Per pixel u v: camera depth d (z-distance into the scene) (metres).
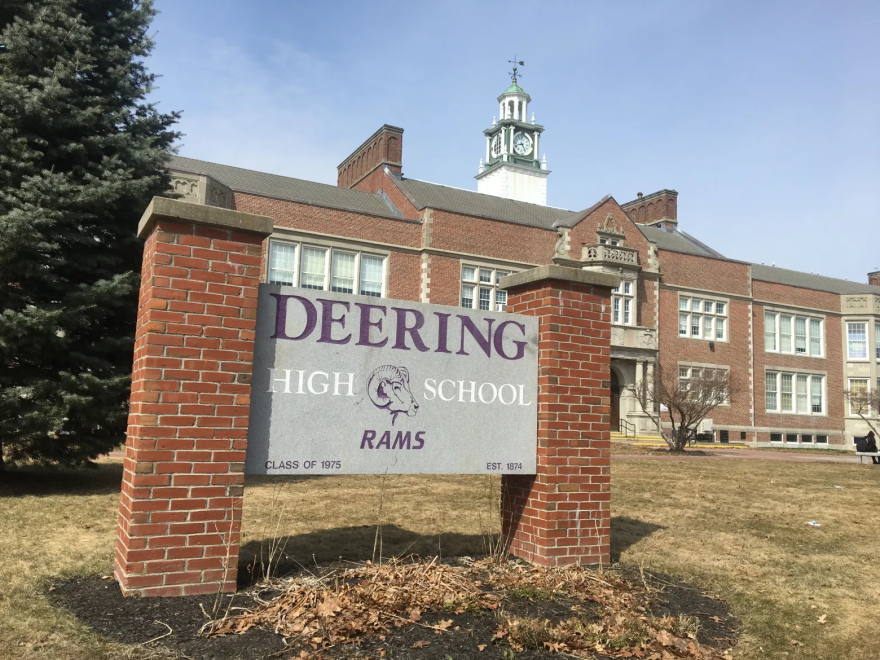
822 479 14.48
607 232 31.30
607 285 6.43
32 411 9.47
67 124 10.41
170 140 12.45
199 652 3.69
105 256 10.73
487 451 5.84
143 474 4.46
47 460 10.90
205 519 4.62
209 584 4.61
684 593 5.39
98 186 10.35
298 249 24.50
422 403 5.61
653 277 32.66
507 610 4.59
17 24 10.12
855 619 4.93
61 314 9.65
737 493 11.69
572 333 6.24
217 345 4.76
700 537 7.66
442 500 9.65
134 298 11.12
